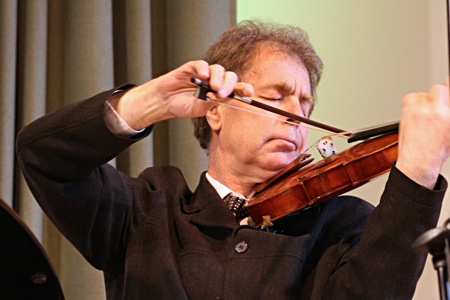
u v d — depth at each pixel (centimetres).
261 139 514
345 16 828
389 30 815
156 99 452
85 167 455
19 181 711
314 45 830
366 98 813
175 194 532
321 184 493
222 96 440
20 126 721
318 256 493
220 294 470
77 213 470
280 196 494
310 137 809
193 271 479
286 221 513
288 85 525
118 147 452
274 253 477
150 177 545
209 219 505
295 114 524
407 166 421
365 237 437
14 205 711
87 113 450
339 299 447
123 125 451
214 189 524
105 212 482
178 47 755
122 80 756
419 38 806
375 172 494
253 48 537
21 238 350
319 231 495
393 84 809
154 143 763
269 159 513
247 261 477
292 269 472
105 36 732
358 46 821
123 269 502
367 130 515
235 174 529
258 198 504
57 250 726
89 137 448
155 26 778
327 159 528
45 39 727
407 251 427
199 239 495
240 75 534
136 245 490
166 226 502
